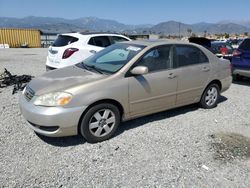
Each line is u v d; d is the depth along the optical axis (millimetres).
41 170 3455
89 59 5309
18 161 3633
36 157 3752
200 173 3525
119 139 4387
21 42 32844
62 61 7922
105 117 4242
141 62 4609
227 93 7688
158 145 4230
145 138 4453
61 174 3391
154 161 3766
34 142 4184
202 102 5914
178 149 4129
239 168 3674
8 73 8023
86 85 4016
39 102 3883
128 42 5293
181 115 5602
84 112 4016
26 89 4375
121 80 4324
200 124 5156
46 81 4281
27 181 3225
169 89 5008
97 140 4227
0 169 3438
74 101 3875
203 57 5703
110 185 3221
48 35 38000
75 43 8094
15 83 7520
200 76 5559
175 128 4902
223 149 4176
